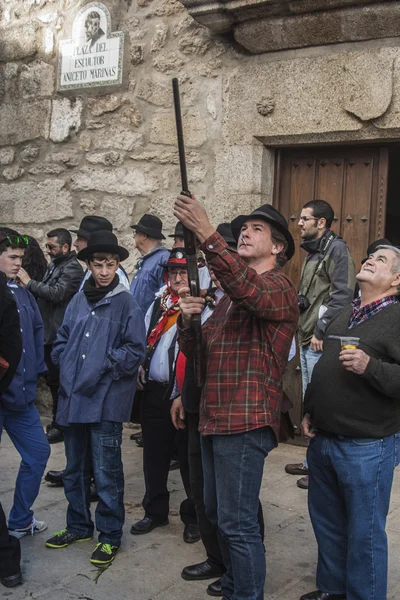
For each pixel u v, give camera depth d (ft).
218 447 8.66
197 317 8.72
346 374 8.95
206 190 18.12
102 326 11.39
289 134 16.78
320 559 9.75
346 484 8.96
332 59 16.03
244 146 17.40
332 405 8.97
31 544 11.83
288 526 12.69
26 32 20.81
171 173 18.66
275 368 8.73
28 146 21.02
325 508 9.58
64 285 17.75
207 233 7.96
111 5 19.26
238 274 7.99
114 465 11.30
